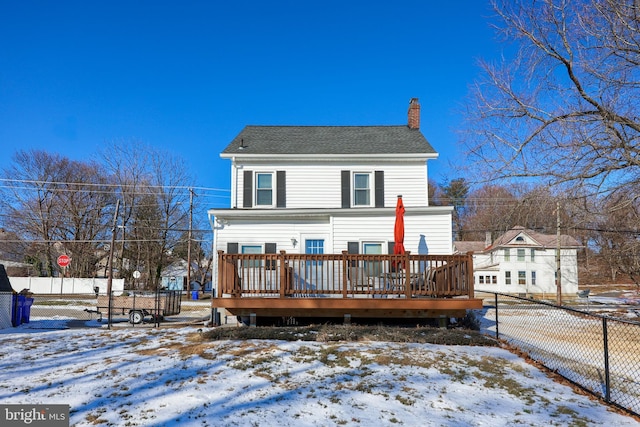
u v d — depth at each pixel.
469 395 6.22
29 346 9.26
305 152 16.98
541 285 39.66
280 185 16.83
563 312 19.98
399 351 8.40
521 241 40.28
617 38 11.79
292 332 10.06
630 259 18.61
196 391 6.05
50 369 7.26
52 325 13.63
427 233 15.45
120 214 40.38
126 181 40.50
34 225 40.69
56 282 37.66
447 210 15.41
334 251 15.40
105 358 7.96
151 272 40.81
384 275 11.34
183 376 6.73
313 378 6.70
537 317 18.12
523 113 12.70
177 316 17.92
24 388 6.20
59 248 44.69
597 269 43.88
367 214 15.59
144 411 5.32
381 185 16.83
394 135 19.03
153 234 40.59
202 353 8.13
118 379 6.59
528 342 11.19
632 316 19.22
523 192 12.88
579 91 12.29
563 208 12.51
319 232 15.72
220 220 15.71
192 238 39.56
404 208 14.75
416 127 19.73
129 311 14.29
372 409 5.53
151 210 40.91
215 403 5.61
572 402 6.20
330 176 16.92
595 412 5.82
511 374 7.35
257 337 9.62
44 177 41.31
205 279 50.12
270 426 4.93
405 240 15.45
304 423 5.05
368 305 10.94
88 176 42.22
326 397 5.91
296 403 5.66
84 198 41.75
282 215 15.62
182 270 52.59
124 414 5.23
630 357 10.02
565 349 10.66
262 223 15.72
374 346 8.82
